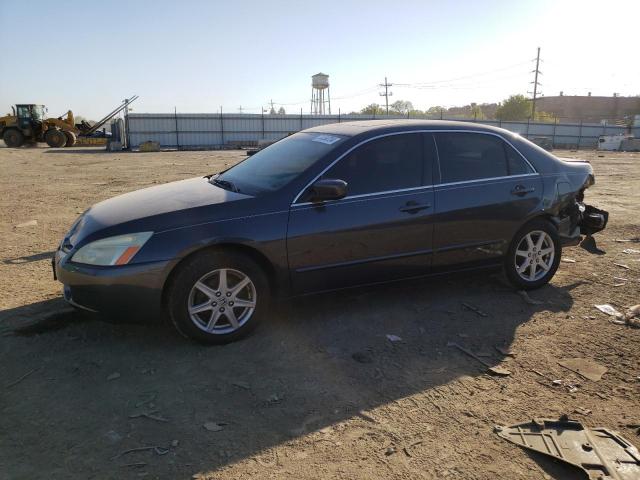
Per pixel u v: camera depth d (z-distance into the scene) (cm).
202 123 4659
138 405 304
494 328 417
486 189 462
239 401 310
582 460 258
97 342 383
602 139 4353
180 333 372
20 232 768
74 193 1212
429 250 442
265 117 4859
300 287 402
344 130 452
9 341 383
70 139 4178
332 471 252
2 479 242
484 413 301
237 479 245
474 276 480
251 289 386
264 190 403
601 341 395
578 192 522
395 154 435
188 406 304
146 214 372
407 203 427
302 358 364
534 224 491
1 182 1463
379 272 427
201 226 364
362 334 403
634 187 1328
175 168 2045
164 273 355
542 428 285
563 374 346
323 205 400
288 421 291
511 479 248
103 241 357
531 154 499
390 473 251
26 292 487
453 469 254
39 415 293
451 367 354
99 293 352
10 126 4003
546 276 505
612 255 631
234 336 383
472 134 472
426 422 292
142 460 257
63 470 249
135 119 4444
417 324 423
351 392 321
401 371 348
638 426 290
